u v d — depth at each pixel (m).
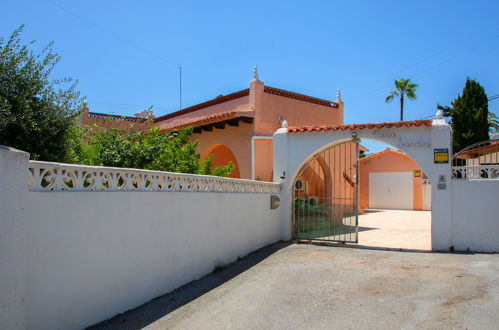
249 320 4.51
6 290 3.03
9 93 4.58
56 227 3.67
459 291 5.39
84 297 4.00
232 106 13.59
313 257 8.02
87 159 6.54
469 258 7.70
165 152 8.06
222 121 12.47
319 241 10.13
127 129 8.20
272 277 6.39
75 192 3.91
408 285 5.77
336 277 6.35
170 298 5.23
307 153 10.23
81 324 3.96
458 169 8.75
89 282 4.06
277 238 10.19
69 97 5.31
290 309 4.86
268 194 9.63
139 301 4.85
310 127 10.22
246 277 6.41
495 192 8.36
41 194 3.52
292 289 5.71
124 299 4.59
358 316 4.58
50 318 3.59
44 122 4.90
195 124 12.96
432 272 6.55
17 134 4.75
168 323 4.37
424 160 8.88
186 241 5.92
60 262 3.71
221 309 4.86
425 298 5.14
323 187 13.84
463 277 6.15
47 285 3.57
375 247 9.30
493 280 5.93
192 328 4.25
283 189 10.44
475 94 18.69
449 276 6.24
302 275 6.50
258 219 8.97
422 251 8.67
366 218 17.77
